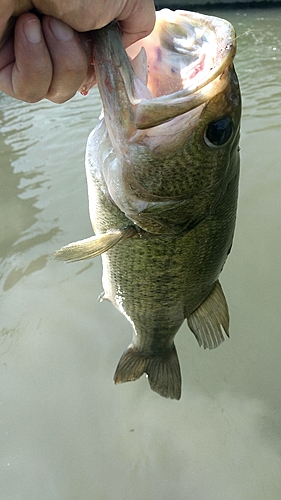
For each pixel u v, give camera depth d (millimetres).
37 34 135
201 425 421
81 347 490
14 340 495
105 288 271
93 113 981
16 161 807
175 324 279
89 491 378
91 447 408
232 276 559
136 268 234
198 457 397
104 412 434
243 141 804
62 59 142
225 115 177
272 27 1804
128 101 170
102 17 141
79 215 654
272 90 1030
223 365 472
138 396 447
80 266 578
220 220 216
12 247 602
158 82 185
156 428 420
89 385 455
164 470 390
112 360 477
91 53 164
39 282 556
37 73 141
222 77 173
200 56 173
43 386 454
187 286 240
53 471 390
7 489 378
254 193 675
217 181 194
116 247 231
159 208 196
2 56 145
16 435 416
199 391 450
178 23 181
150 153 181
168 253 223
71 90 152
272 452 396
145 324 277
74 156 805
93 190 212
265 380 453
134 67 184
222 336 268
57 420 427
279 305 521
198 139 180
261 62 1263
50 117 981
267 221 628
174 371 307
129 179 190
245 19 2047
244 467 388
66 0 131
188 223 206
